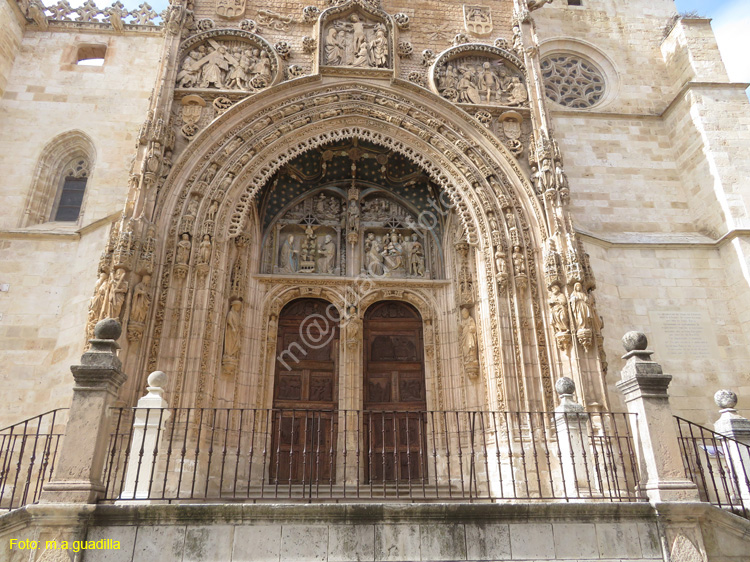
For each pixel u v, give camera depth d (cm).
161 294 1455
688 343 1794
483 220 1659
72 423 840
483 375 1572
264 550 807
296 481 1561
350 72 1792
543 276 1586
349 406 1648
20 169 1852
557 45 2366
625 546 855
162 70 1684
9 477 1488
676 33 2252
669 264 1891
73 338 1583
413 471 1630
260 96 1709
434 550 830
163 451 1295
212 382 1431
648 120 2183
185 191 1578
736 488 1077
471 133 1755
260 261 1803
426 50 1878
